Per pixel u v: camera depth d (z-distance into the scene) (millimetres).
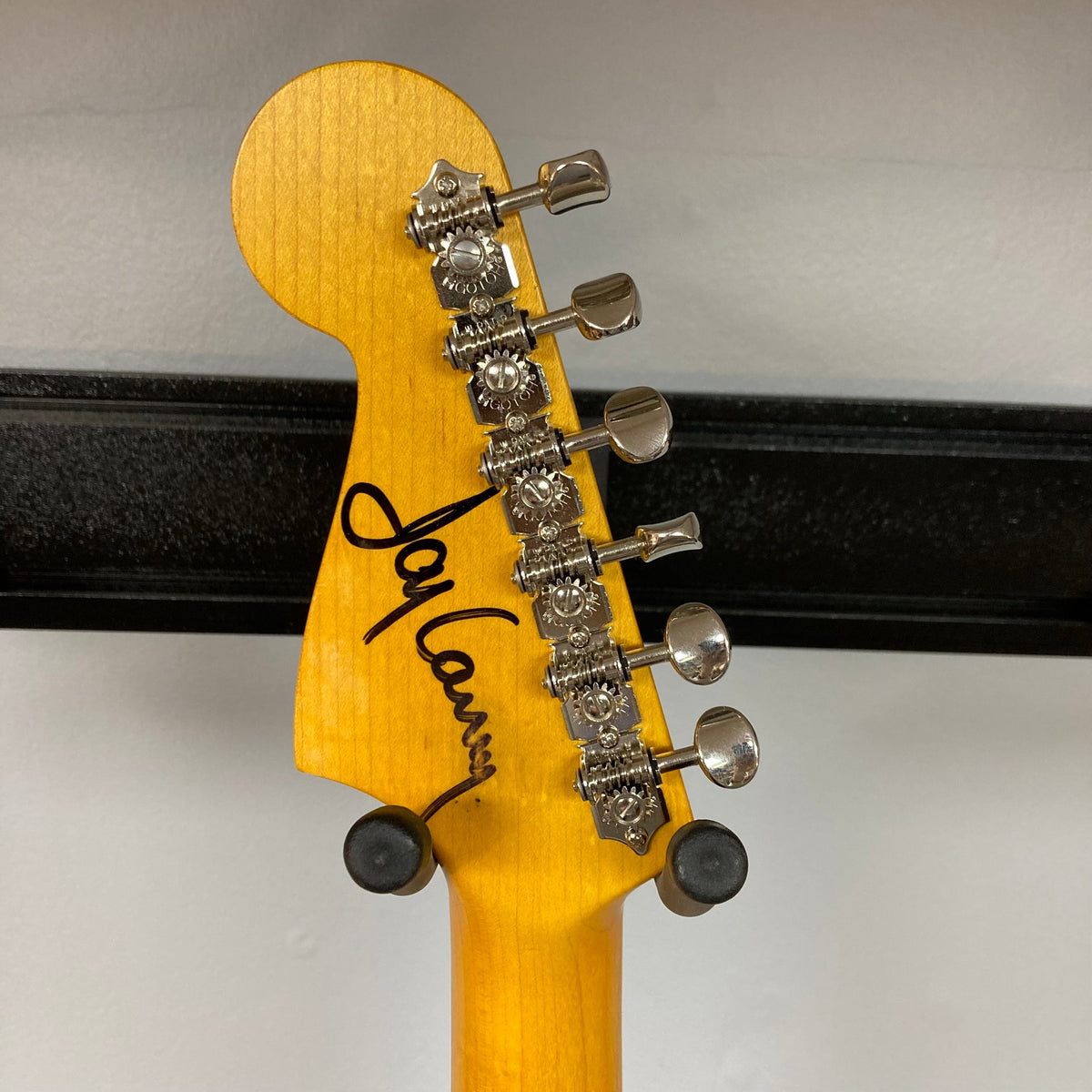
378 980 796
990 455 655
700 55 632
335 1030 803
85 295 659
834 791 771
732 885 406
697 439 652
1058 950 798
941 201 658
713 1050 813
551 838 494
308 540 663
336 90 409
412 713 480
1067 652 689
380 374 444
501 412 445
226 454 645
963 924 794
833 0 623
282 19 620
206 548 662
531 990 510
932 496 666
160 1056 800
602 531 464
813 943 796
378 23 623
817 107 641
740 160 650
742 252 666
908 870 785
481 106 638
